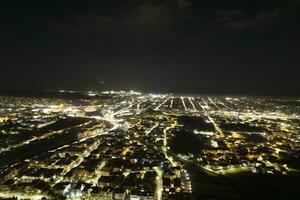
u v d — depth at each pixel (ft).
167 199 636.89
